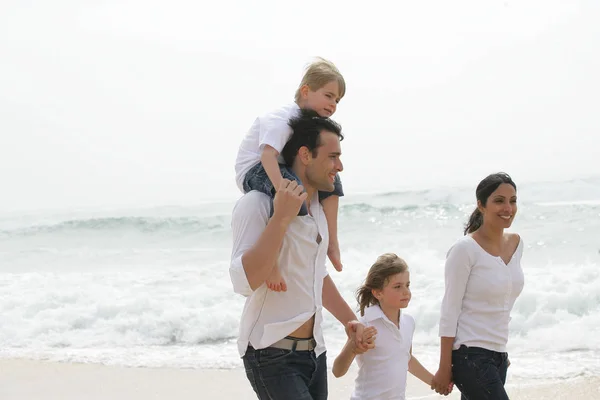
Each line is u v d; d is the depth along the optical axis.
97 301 12.65
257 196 4.05
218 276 14.25
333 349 9.55
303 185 4.17
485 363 5.03
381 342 5.24
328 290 4.52
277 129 4.19
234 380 8.37
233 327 10.98
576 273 11.92
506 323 5.16
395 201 20.88
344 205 20.38
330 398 7.47
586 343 9.26
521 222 17.14
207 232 21.47
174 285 13.64
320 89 4.79
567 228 16.27
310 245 4.06
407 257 14.01
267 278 3.91
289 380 3.99
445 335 5.12
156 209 25.97
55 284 14.22
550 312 10.51
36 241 21.89
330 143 4.10
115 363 9.40
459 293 5.08
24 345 10.78
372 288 5.32
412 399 7.19
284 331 4.00
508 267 5.12
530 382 7.64
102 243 21.06
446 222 19.02
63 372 9.02
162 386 8.25
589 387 7.31
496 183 5.08
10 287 14.18
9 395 8.13
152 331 11.06
